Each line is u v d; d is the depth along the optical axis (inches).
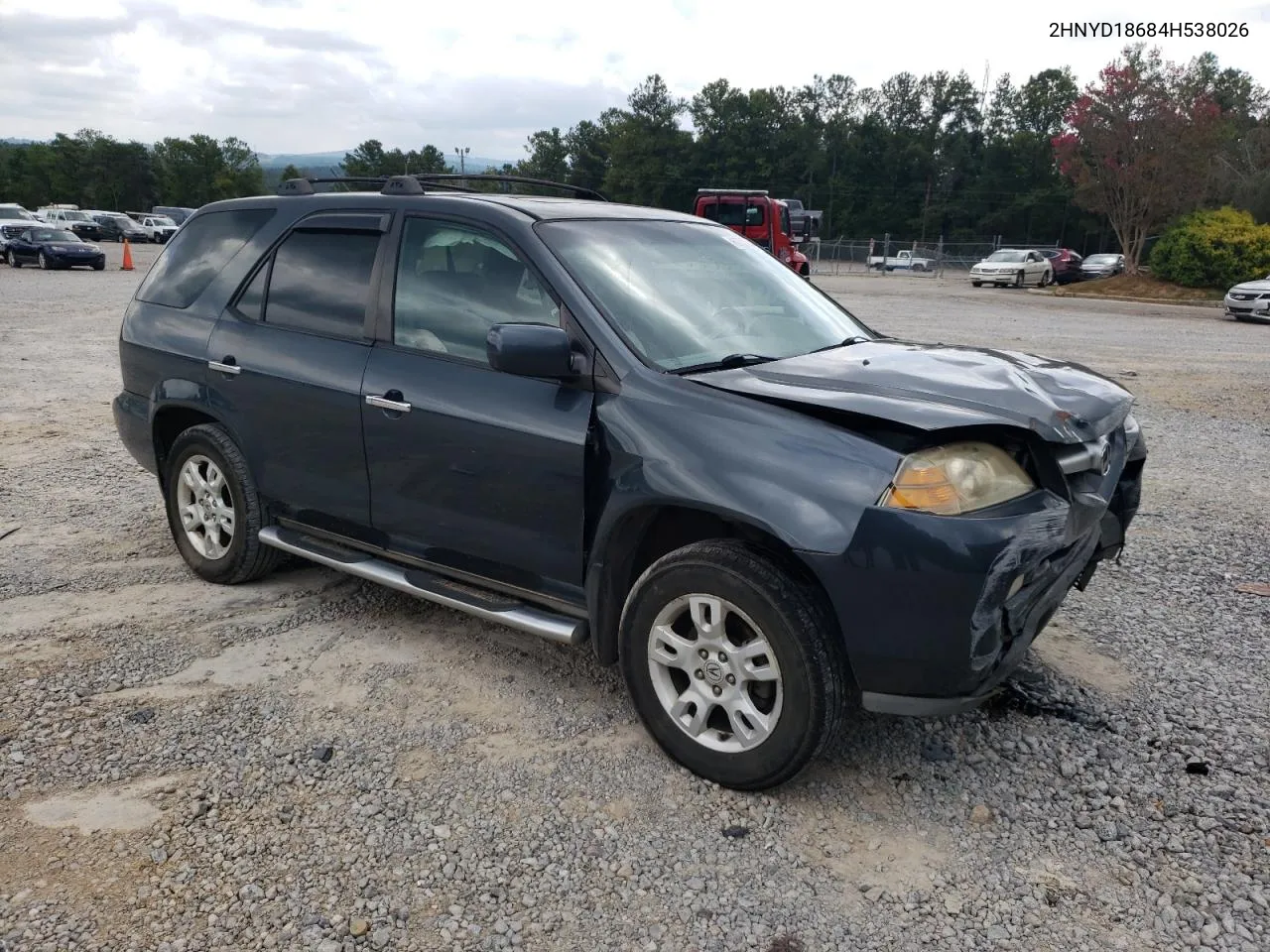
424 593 148.6
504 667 154.9
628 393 126.4
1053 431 112.6
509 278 141.4
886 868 108.9
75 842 110.0
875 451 110.6
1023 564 110.0
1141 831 115.7
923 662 109.0
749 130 3472.0
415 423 144.7
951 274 1856.5
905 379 124.3
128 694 143.6
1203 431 350.3
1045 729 138.3
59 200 4252.0
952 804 120.6
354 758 128.2
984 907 102.7
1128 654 162.2
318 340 161.3
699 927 99.3
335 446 157.0
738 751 119.8
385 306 154.3
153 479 259.8
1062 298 1203.2
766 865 109.0
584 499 128.6
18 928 96.5
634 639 127.3
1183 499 256.5
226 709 139.8
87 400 368.2
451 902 102.0
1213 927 99.7
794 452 113.5
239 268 178.2
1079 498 120.2
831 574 109.4
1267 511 245.8
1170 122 1334.9
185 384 180.5
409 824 114.6
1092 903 103.4
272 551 180.7
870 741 134.8
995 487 112.5
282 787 121.3
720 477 115.8
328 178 180.2
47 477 259.8
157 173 4288.9
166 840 110.7
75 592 181.5
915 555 106.3
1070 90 3373.5
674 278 148.9
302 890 103.3
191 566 188.1
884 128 3513.8
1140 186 1364.4
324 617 172.7
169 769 124.7
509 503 136.7
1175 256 1266.0
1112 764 129.6
